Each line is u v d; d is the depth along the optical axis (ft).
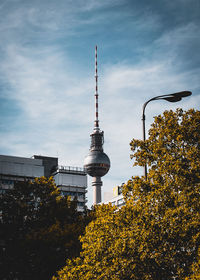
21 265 128.47
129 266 75.51
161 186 78.38
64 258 123.54
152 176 81.97
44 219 136.77
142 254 73.51
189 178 76.89
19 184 143.33
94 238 84.99
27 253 127.34
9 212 137.49
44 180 147.84
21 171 536.01
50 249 124.77
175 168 77.92
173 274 74.28
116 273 76.95
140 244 74.33
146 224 75.10
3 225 134.62
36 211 140.36
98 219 86.79
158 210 76.38
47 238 124.57
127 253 75.41
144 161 84.89
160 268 74.59
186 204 74.69
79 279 87.81
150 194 79.41
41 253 125.08
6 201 140.36
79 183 587.27
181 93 82.74
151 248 73.77
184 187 76.89
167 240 73.46
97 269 81.00
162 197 77.51
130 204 82.64
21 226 136.15
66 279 90.48
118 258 76.84
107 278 78.07
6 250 133.08
